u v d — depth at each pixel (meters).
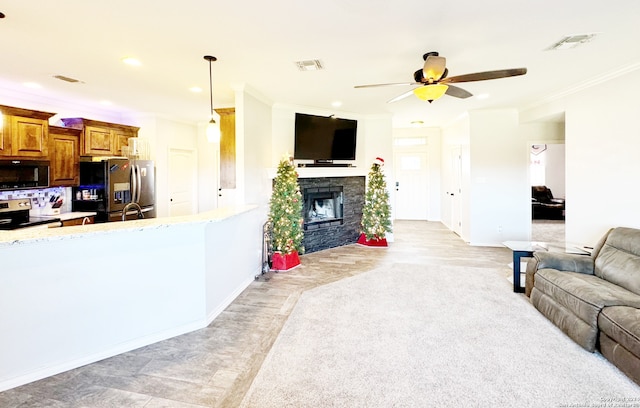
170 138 6.50
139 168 5.55
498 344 2.68
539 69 3.71
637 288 2.71
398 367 2.37
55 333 2.33
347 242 6.46
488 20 2.55
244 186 4.38
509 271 4.71
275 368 2.37
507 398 2.02
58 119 5.13
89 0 2.23
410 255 5.64
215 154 7.16
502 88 4.53
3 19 2.49
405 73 3.86
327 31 2.74
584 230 4.29
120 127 5.61
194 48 3.08
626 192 3.66
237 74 3.86
